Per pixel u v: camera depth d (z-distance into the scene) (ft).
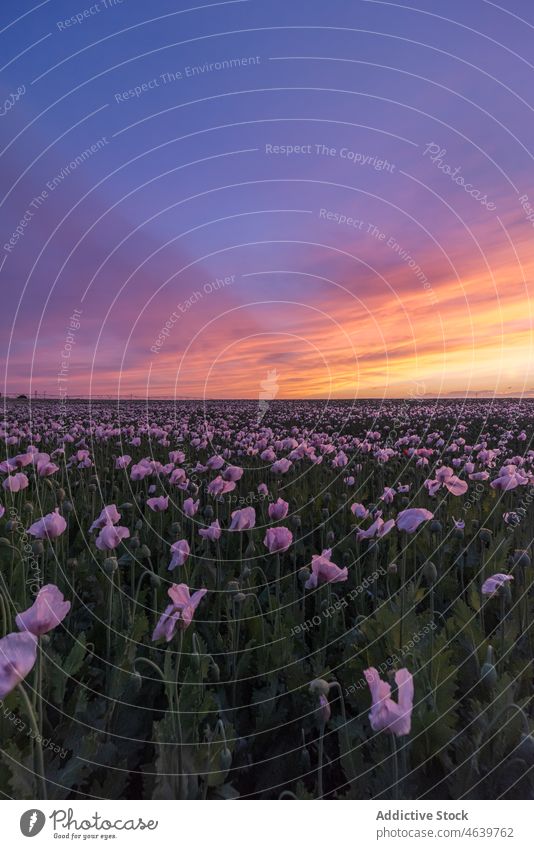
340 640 11.49
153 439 38.58
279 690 9.73
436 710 7.88
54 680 8.86
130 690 8.80
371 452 34.12
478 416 64.28
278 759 8.35
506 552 13.60
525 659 10.23
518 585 12.50
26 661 5.86
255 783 8.27
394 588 13.69
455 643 10.18
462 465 27.86
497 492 20.43
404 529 10.41
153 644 10.37
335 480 25.49
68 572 13.46
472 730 7.98
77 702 8.65
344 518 18.98
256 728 8.79
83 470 26.63
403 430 49.29
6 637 5.84
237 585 10.82
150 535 17.28
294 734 9.11
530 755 7.29
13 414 57.31
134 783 8.18
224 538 17.06
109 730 8.42
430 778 7.75
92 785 7.63
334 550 16.06
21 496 19.21
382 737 8.02
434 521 15.05
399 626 9.94
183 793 6.82
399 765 7.44
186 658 9.86
